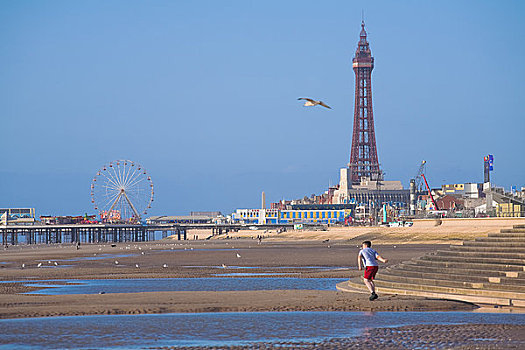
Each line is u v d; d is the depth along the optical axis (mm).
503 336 30844
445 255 52281
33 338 30781
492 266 46344
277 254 132000
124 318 36812
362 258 43750
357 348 28406
